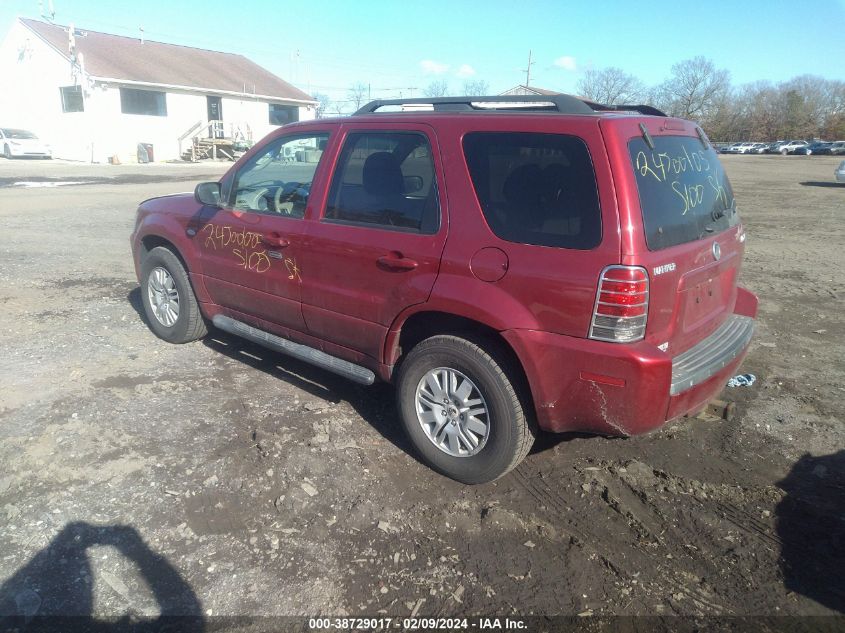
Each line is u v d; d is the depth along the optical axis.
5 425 3.99
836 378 5.12
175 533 3.09
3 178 21.22
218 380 4.80
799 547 3.13
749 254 10.47
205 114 37.06
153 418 4.16
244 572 2.87
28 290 7.11
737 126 89.69
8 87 34.81
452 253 3.40
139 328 5.91
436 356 3.54
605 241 2.97
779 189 23.94
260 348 5.50
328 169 4.08
